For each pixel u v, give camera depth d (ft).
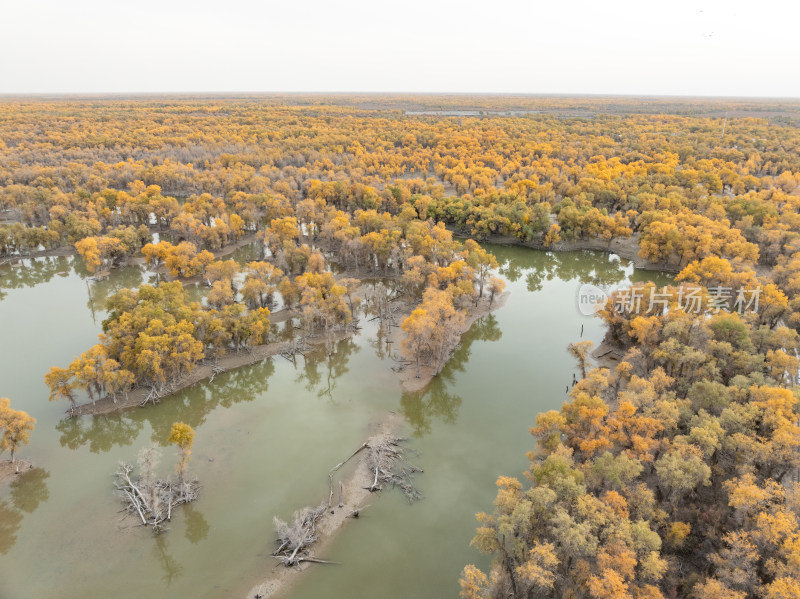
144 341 278.67
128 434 268.00
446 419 278.46
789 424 206.18
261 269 401.29
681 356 269.44
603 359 336.08
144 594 177.68
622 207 610.24
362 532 204.33
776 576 155.02
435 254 441.68
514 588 170.50
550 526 172.04
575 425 222.69
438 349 312.50
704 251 437.99
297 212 571.28
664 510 196.95
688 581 170.30
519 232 545.03
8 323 379.96
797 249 443.32
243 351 337.31
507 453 250.98
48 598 175.42
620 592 143.43
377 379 315.17
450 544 199.21
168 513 206.80
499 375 321.11
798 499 170.91
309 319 350.43
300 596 178.09
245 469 237.25
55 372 260.01
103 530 203.00
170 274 448.65
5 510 212.43
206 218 571.28
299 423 273.13
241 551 194.90
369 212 538.06
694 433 203.62
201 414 282.97
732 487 186.39
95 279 457.68
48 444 253.03
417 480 232.73
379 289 413.80
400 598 177.58
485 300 427.33
